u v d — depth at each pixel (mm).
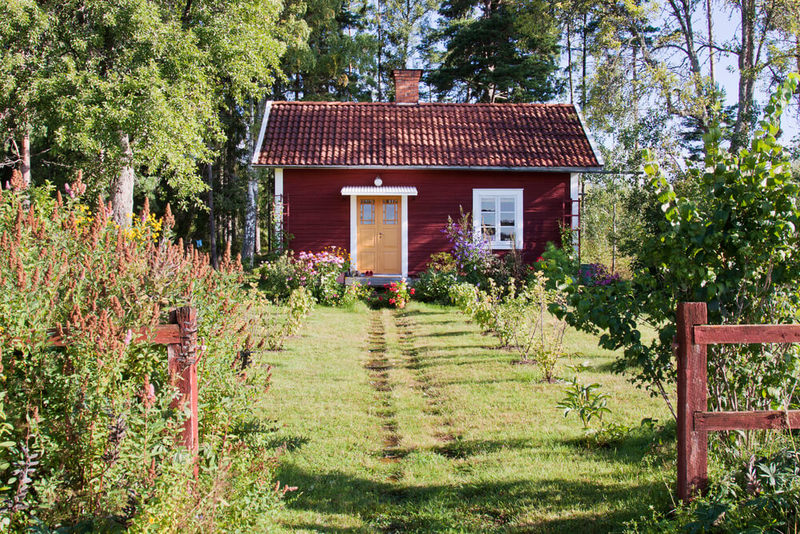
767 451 3994
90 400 3150
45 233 4195
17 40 13047
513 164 17266
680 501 3707
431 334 11383
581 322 4656
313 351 9695
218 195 32312
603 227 25062
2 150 18859
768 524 3336
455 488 4660
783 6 20500
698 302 3852
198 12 16047
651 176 4449
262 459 3828
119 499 2988
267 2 18000
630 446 5320
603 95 24500
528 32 28609
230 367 4246
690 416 3717
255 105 29344
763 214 3992
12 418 3100
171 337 3375
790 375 4254
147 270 4207
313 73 32375
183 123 14336
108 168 14344
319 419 6336
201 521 3045
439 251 17797
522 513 4164
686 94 19141
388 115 19344
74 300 3545
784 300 4332
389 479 4922
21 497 2818
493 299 11258
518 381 7680
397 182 17750
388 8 41281
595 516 4027
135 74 13547
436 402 6980
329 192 17625
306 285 15211
